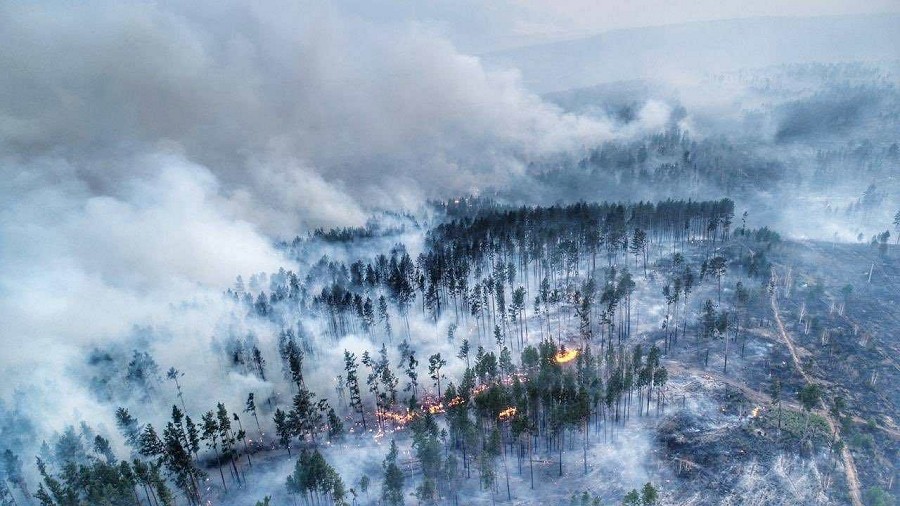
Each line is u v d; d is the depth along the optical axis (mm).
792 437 94812
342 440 110125
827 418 99812
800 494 83438
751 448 93438
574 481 91750
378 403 118688
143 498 98375
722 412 103688
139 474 87875
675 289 139500
